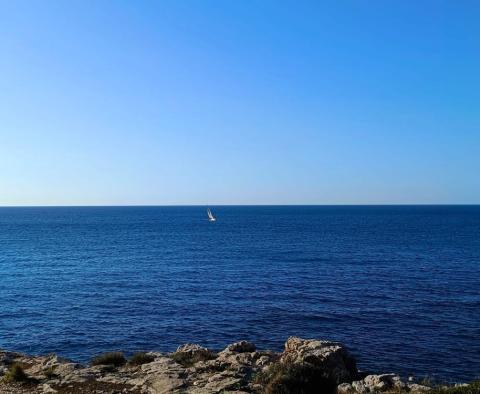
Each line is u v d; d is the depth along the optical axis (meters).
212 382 18.19
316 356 20.77
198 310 46.91
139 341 37.28
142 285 60.25
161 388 17.62
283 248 103.75
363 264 77.62
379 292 54.91
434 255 89.00
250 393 16.70
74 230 168.50
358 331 39.41
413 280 62.59
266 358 22.72
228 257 88.12
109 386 18.19
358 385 19.03
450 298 51.59
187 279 64.50
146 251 99.31
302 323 41.97
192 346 25.77
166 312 46.28
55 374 20.25
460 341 36.53
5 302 50.84
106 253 95.94
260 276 66.44
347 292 55.03
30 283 61.91
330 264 77.88
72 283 61.88
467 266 75.06
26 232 158.00
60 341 37.34
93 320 43.44
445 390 15.15
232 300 51.25
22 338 38.16
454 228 167.25
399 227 174.62
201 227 184.75
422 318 43.34
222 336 38.38
